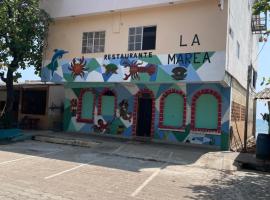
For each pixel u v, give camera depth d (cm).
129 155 1435
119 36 1814
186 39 1616
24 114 2320
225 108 1695
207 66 1545
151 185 969
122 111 1973
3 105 2519
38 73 2059
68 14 1914
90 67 1875
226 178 1120
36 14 1927
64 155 1400
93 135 1986
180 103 1811
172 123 1825
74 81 1919
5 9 1853
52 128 2230
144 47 1739
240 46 1983
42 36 1986
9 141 1791
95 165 1216
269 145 1459
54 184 912
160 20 1695
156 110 1870
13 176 976
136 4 1712
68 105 2159
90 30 1906
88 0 1853
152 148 1595
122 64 1777
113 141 1767
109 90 2022
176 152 1519
